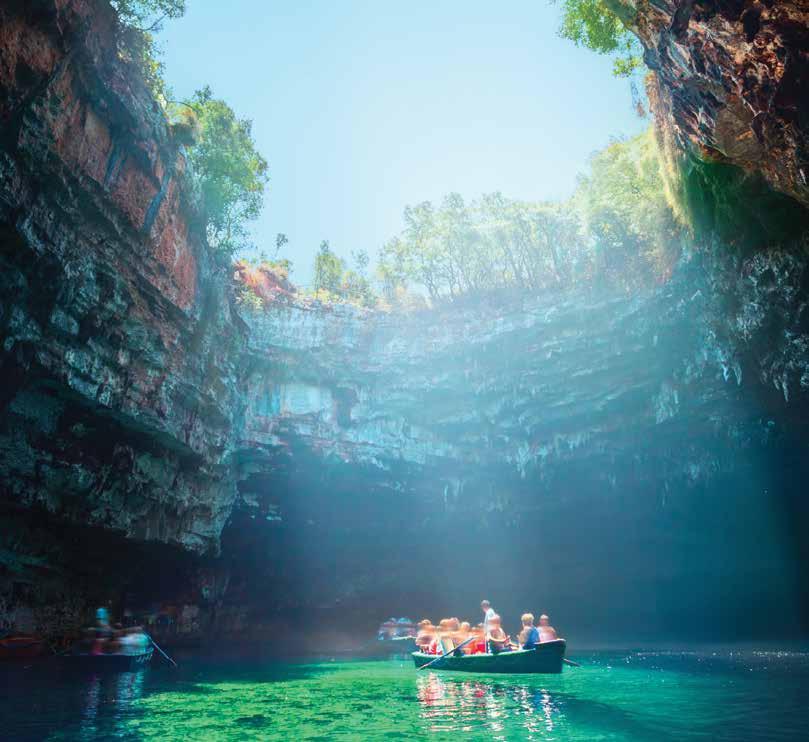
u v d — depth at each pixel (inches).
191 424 976.3
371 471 1390.3
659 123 798.5
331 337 1326.3
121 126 673.6
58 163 609.6
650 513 1492.4
